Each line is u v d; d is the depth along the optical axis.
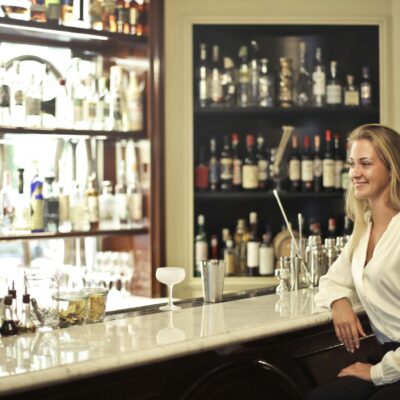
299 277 2.85
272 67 4.84
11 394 1.60
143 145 4.28
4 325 2.01
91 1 4.07
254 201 4.84
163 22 4.21
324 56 4.85
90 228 4.10
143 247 4.25
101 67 4.40
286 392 2.31
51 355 1.75
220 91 4.54
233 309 2.41
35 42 4.15
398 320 2.19
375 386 2.15
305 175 4.66
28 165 4.12
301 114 4.77
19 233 3.87
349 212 2.45
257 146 4.83
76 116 4.05
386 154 2.27
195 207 4.79
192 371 2.08
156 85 4.18
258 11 4.37
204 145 4.80
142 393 1.95
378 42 4.57
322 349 2.49
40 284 2.09
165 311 2.38
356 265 2.31
